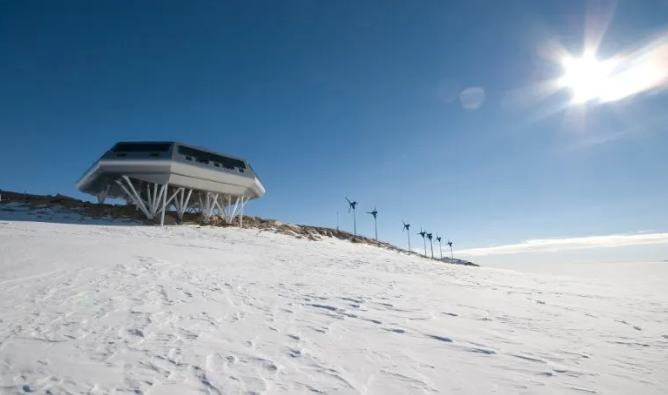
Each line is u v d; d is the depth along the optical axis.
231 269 15.79
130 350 5.25
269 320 7.48
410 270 22.42
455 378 4.73
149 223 35.12
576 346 6.59
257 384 4.26
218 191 40.38
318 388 4.23
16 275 10.50
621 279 32.72
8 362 4.59
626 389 4.56
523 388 4.48
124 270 12.70
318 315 8.23
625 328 8.41
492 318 8.91
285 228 45.62
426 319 8.35
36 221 29.14
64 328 6.16
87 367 4.56
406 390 4.28
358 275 17.38
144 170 34.72
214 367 4.73
